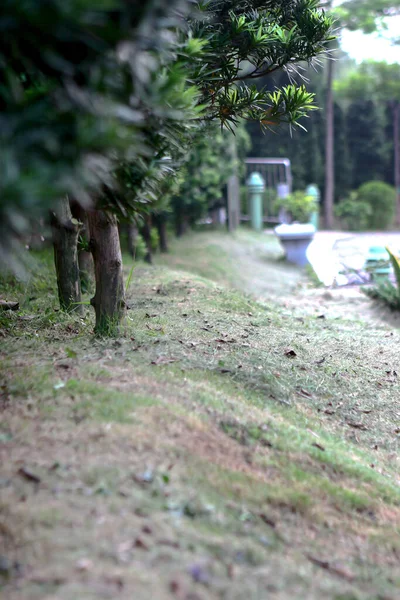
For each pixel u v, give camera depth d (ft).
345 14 72.74
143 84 7.94
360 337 22.57
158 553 7.74
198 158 46.39
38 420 10.44
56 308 20.31
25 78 8.38
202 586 7.40
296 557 8.68
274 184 83.41
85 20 6.22
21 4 6.07
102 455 9.54
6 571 7.23
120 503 8.55
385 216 84.48
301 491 10.33
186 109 9.73
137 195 10.31
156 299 23.76
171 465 9.67
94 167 7.25
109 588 7.04
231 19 15.71
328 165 83.92
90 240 15.85
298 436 12.45
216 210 68.08
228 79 16.22
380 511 10.73
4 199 5.75
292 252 50.57
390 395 16.75
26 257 8.39
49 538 7.73
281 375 16.12
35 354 14.10
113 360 13.97
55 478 8.86
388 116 90.94
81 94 6.88
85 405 11.05
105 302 15.98
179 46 9.75
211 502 9.17
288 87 16.30
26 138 6.37
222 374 14.83
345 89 88.58
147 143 9.82
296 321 24.76
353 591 8.30
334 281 40.47
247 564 8.11
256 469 10.57
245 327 20.77
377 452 13.83
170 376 13.55
